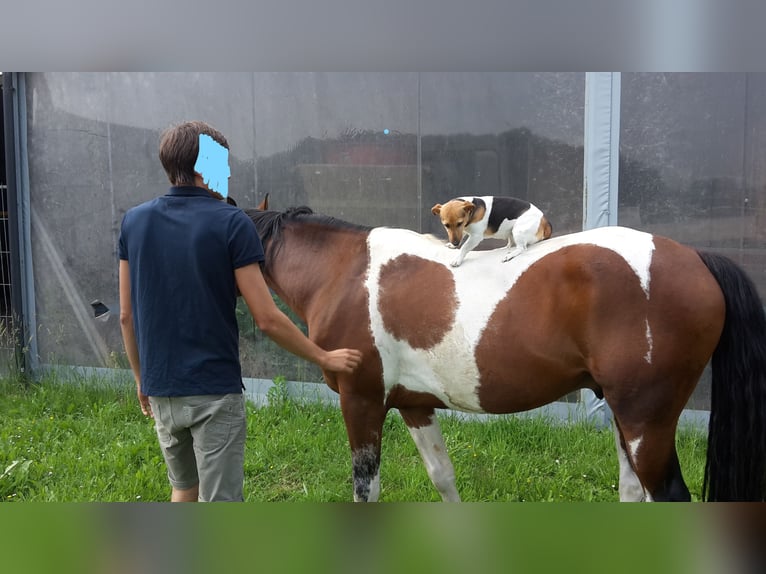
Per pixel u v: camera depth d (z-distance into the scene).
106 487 3.53
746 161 4.05
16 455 3.93
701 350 2.34
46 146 5.60
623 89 4.21
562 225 4.42
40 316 5.81
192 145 2.18
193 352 2.15
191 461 2.39
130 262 2.21
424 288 2.67
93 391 5.13
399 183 4.77
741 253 4.12
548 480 3.56
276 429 4.36
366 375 2.74
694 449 3.79
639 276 2.33
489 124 4.51
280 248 3.05
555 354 2.45
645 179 4.24
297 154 5.01
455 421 4.36
